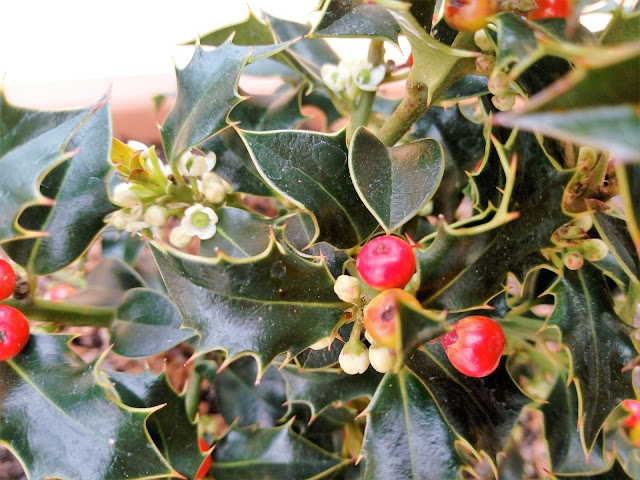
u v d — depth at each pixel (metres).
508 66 0.11
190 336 0.15
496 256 0.10
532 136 0.10
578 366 0.12
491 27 0.10
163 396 0.14
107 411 0.11
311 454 0.15
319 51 0.18
